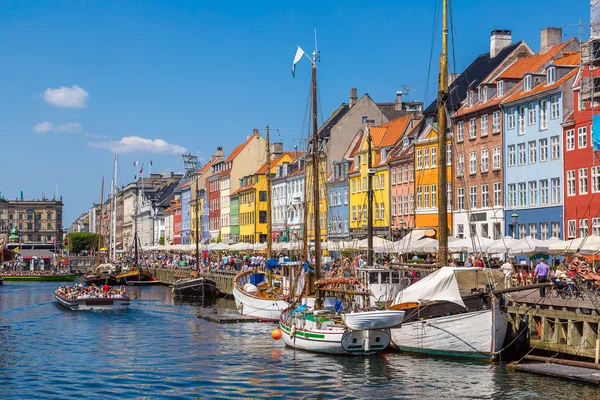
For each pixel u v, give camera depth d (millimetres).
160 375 40875
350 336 42781
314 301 52156
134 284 129750
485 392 34188
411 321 41906
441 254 44906
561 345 38875
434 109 90750
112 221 190250
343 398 34562
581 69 63812
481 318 39531
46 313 75000
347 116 115688
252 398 35250
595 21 62312
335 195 112188
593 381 34656
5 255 184625
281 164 136375
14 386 38625
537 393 33594
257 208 142125
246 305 66500
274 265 65938
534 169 72812
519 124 75000
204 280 91500
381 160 99875
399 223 90125
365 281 47219
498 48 89688
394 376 37844
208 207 176250
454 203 84750
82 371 42375
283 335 49719
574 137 67250
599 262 53031
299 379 38344
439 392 34562
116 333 58312
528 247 52000
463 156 83500
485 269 41281
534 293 42531
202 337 54812
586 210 65375
